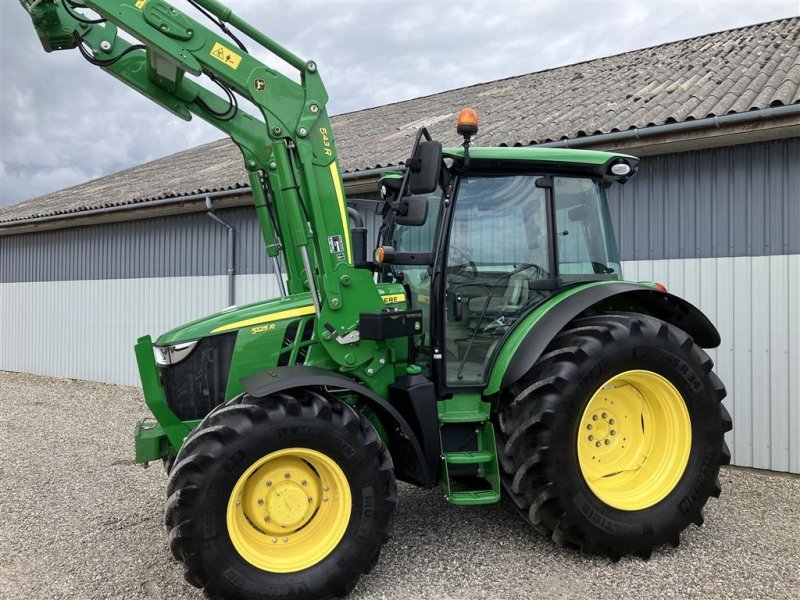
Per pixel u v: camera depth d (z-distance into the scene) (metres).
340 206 3.60
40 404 8.92
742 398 5.55
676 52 9.42
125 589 3.31
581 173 4.03
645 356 3.69
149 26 3.40
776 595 3.19
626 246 6.11
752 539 3.91
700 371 3.81
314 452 3.18
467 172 3.80
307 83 3.57
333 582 3.16
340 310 3.58
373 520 3.24
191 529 2.98
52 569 3.55
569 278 4.02
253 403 3.15
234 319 3.71
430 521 4.19
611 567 3.53
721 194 5.63
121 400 9.27
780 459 5.39
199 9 3.50
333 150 3.61
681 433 3.82
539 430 3.51
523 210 3.91
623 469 3.84
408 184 3.95
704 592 3.23
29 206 13.60
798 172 5.27
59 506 4.58
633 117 6.04
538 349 3.60
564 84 9.59
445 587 3.31
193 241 9.90
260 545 3.21
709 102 5.81
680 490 3.74
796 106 4.82
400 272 4.29
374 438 3.29
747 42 8.67
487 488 4.04
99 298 11.29
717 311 5.65
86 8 3.65
